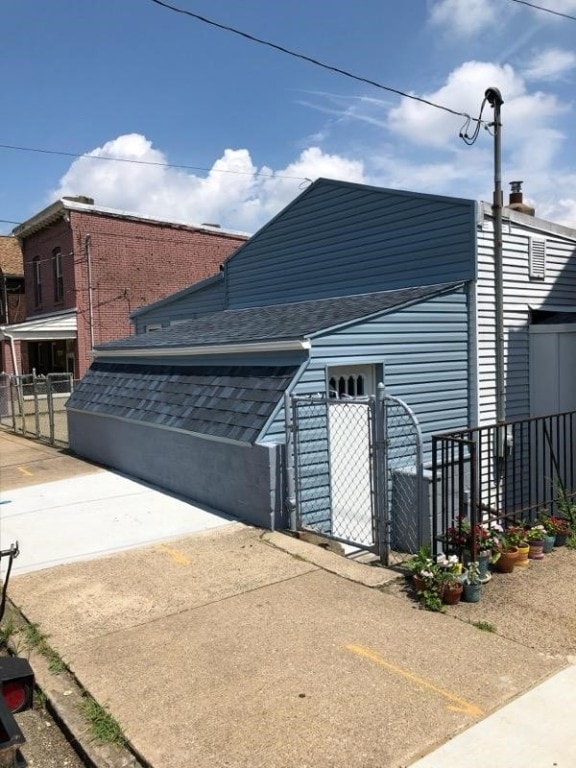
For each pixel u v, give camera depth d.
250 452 7.12
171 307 17.66
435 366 9.52
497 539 5.47
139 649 4.30
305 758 3.15
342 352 8.09
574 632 4.37
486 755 3.12
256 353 8.23
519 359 10.79
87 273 21.41
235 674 3.94
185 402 8.86
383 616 4.69
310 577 5.49
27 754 3.38
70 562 6.09
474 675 3.84
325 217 12.30
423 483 6.15
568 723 3.36
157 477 9.30
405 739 3.26
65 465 11.23
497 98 9.69
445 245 10.22
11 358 22.98
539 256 11.09
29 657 4.26
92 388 12.12
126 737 3.37
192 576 5.61
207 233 24.09
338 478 7.54
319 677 3.87
